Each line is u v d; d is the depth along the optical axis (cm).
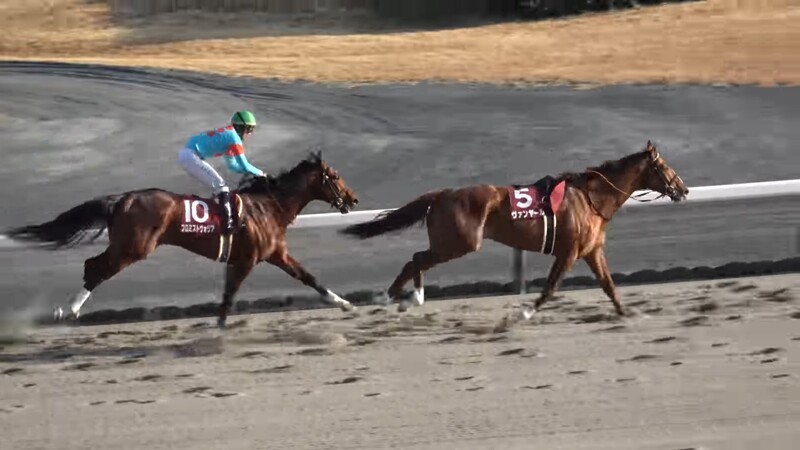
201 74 3209
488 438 784
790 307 1140
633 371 928
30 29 4603
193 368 983
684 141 2178
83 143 2336
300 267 1145
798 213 1519
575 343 1026
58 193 1930
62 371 984
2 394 917
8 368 997
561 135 2256
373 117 2497
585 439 777
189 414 853
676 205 1550
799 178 1884
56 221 1052
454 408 848
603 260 1133
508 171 1992
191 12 4762
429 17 4456
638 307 1167
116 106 2750
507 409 843
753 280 1280
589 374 924
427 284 1275
